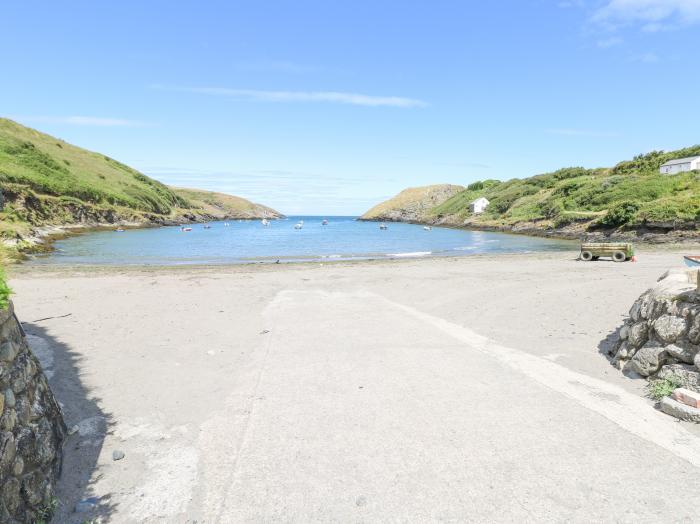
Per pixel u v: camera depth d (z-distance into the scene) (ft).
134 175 531.50
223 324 37.68
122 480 15.64
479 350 28.94
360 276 67.97
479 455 16.57
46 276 72.64
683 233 155.74
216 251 151.02
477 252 142.51
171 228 361.92
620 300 41.88
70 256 124.47
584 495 14.12
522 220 279.08
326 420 19.76
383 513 13.64
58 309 43.73
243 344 31.78
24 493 12.91
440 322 36.91
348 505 14.07
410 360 27.25
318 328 35.65
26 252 126.62
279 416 20.26
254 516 13.69
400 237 245.45
